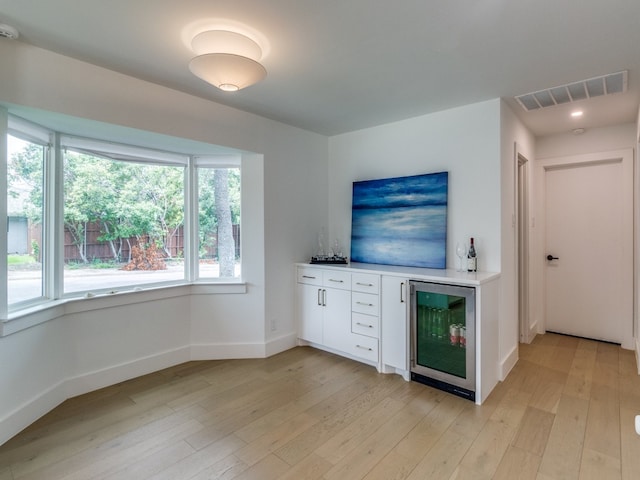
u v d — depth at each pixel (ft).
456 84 8.25
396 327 9.27
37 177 7.77
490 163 9.23
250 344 10.76
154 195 10.02
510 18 5.65
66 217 8.36
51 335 7.67
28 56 6.49
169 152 10.20
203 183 10.84
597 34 6.10
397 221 10.93
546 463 5.88
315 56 6.93
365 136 11.96
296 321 11.84
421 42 6.40
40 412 7.30
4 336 6.48
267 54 6.86
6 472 5.68
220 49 6.13
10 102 6.31
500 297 9.08
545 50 6.67
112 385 8.81
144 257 9.83
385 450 6.26
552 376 9.32
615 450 6.18
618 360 10.41
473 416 7.37
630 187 11.35
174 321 10.15
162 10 5.45
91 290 8.80
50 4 5.28
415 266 10.45
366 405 7.85
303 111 10.20
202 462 5.95
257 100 9.35
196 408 7.72
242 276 10.85
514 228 10.16
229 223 11.00
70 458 6.03
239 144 10.07
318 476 5.61
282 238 11.37
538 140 12.92
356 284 10.12
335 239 12.85
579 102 9.41
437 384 8.63
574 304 12.75
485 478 5.54
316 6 5.34
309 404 7.89
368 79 7.98
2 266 6.57
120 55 6.91
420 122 10.60
